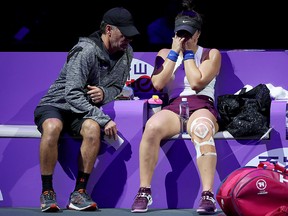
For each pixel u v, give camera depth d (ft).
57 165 42.09
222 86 45.70
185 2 44.45
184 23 42.70
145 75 45.93
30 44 53.26
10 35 53.16
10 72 46.60
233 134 41.24
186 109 41.86
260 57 45.44
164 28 52.11
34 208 41.81
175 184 41.47
